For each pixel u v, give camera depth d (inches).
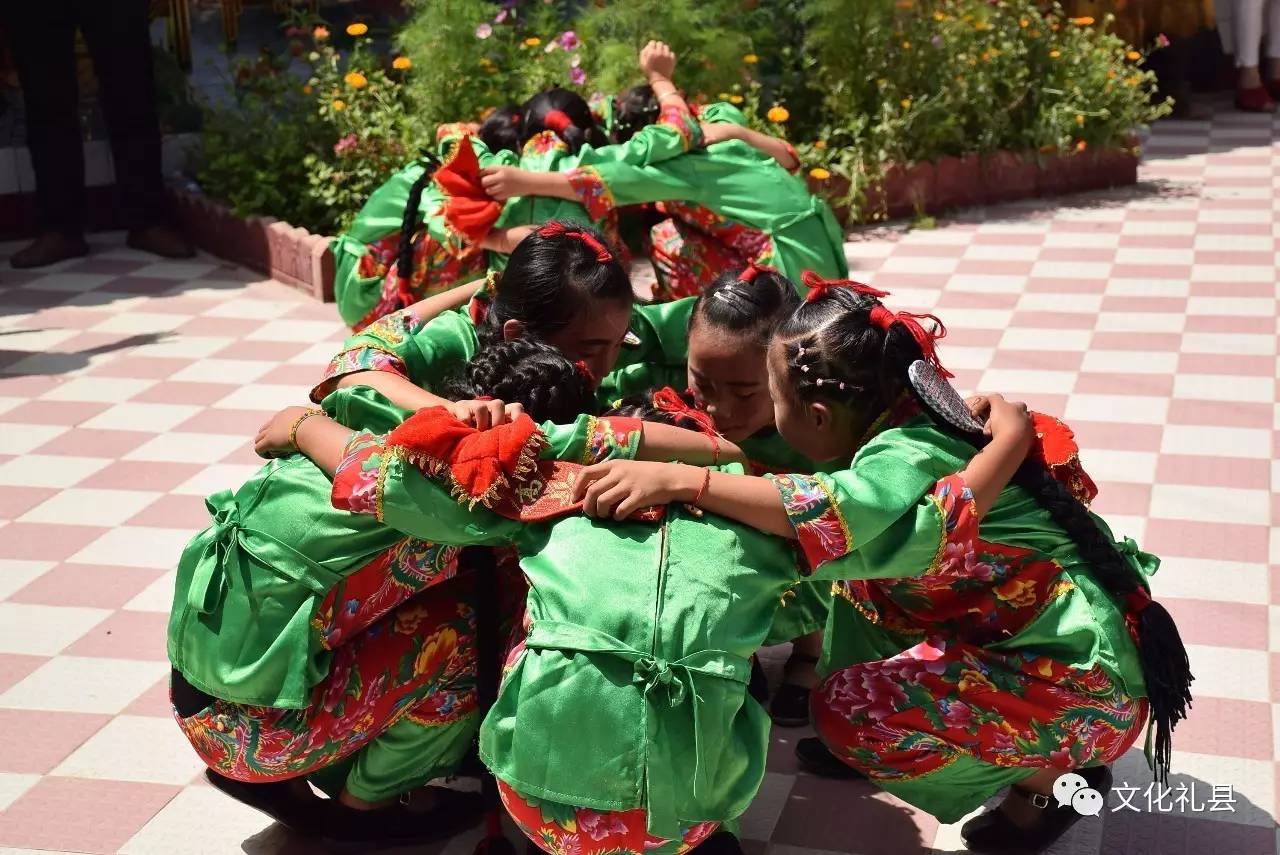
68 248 282.0
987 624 104.7
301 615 100.2
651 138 164.2
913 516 95.2
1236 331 234.2
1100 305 249.3
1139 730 108.4
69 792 121.7
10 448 195.3
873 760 106.9
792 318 100.4
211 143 286.5
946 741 103.9
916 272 270.8
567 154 167.0
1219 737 126.6
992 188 319.9
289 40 337.4
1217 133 388.2
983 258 279.1
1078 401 206.1
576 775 88.7
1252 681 135.1
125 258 285.3
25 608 152.9
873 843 114.0
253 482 105.3
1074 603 102.2
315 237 259.3
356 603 102.3
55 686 138.2
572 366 104.0
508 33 299.1
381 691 103.1
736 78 298.5
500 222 164.4
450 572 104.0
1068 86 326.0
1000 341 231.6
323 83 291.1
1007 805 111.7
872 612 111.2
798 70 327.0
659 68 183.2
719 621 90.5
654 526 93.3
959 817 109.6
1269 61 420.8
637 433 97.8
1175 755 124.1
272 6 382.6
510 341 105.3
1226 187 330.6
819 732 109.3
